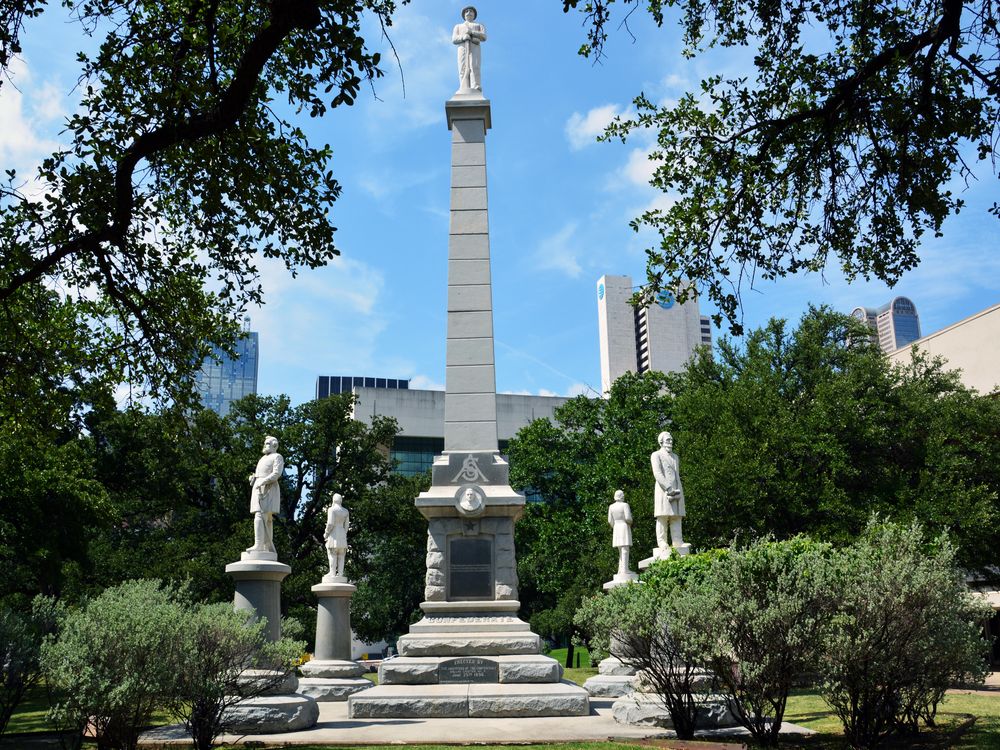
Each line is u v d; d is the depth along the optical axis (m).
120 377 14.44
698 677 12.51
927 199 11.69
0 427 15.38
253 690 12.43
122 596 11.39
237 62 12.44
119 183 11.39
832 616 10.27
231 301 14.49
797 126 12.23
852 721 10.56
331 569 23.03
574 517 39.81
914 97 11.42
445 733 12.72
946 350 40.06
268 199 12.68
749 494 26.70
